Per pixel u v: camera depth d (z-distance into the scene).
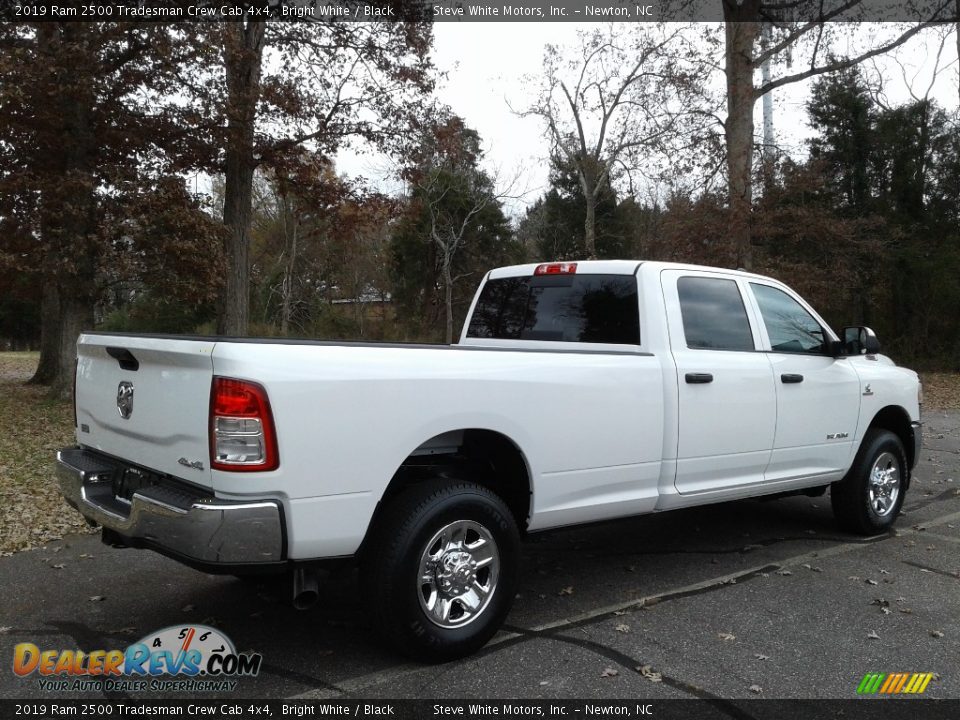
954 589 4.77
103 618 4.28
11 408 14.56
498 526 3.75
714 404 4.82
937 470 8.98
